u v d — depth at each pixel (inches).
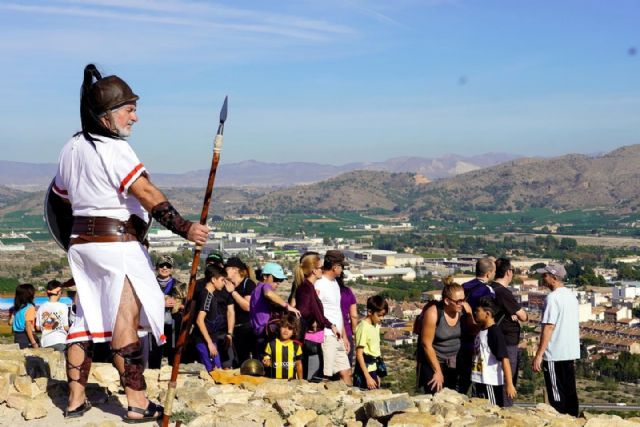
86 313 262.1
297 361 422.0
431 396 347.6
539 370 444.1
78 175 258.2
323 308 467.2
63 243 276.4
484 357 404.8
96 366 344.2
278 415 308.0
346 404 326.3
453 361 424.5
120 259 256.7
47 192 274.2
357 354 458.6
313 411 310.3
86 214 258.8
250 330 484.7
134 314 261.4
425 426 291.6
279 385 338.6
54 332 477.7
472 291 438.9
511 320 439.8
